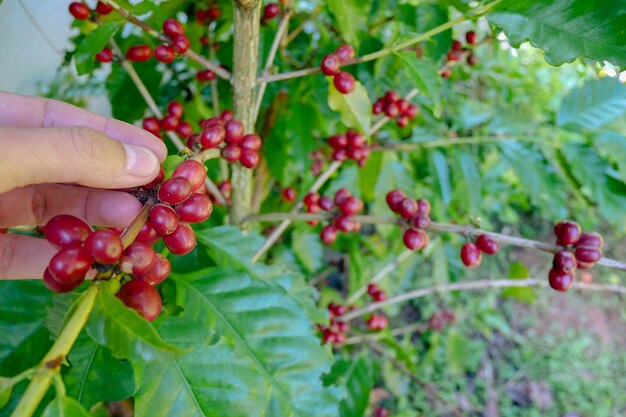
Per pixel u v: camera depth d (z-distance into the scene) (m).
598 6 0.19
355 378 0.42
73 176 0.18
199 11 0.35
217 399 0.21
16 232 0.32
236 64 0.25
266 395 0.22
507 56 0.55
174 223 0.16
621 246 0.96
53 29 0.56
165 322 0.23
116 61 0.31
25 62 0.55
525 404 0.76
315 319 0.31
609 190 0.37
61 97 0.55
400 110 0.34
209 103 0.46
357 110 0.28
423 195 0.53
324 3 0.37
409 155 0.48
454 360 0.65
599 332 0.87
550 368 0.80
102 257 0.14
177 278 0.26
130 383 0.20
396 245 0.52
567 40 0.20
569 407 0.76
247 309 0.25
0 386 0.12
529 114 0.42
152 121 0.29
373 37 0.35
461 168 0.40
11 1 0.50
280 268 0.30
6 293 0.24
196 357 0.22
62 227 0.15
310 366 0.25
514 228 0.99
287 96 0.40
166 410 0.20
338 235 0.51
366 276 0.53
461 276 0.55
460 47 0.35
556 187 0.40
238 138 0.24
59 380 0.12
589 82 0.39
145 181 0.19
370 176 0.42
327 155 0.44
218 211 0.37
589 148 0.38
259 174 0.42
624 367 0.82
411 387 0.72
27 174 0.17
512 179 0.66
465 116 0.44
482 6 0.22
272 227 0.48
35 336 0.23
